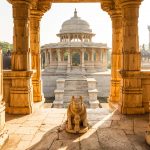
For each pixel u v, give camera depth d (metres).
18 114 8.05
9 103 8.26
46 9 10.55
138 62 8.17
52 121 7.12
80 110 6.00
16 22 8.12
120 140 5.36
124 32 8.26
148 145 5.05
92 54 39.25
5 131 5.31
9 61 10.82
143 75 8.09
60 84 30.02
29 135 5.74
